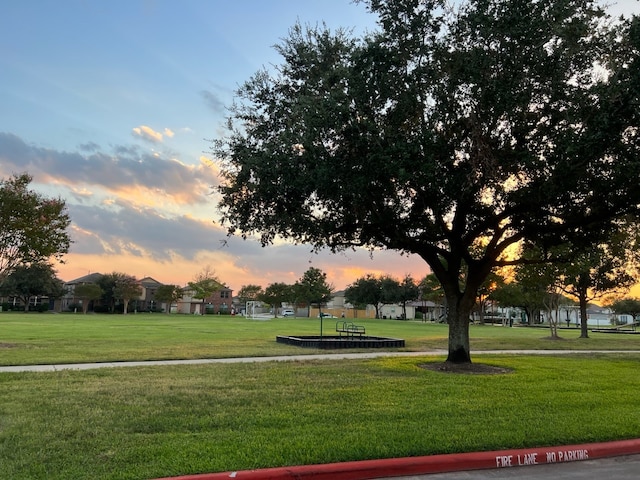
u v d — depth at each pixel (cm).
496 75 1288
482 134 1300
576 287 3666
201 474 575
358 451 666
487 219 1538
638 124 1207
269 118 1598
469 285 1658
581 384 1259
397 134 1290
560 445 748
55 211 2170
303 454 649
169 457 627
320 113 1277
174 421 809
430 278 6631
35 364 1529
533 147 1346
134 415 847
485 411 923
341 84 1328
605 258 3334
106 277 10925
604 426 834
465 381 1265
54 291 10181
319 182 1283
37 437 709
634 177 1248
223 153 1575
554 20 1248
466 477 640
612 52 1274
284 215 1512
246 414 862
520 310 11056
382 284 10688
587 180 1356
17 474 564
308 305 9956
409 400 1005
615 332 5534
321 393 1063
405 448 684
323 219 1573
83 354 1789
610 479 643
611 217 1482
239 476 575
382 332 4094
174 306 12094
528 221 1524
